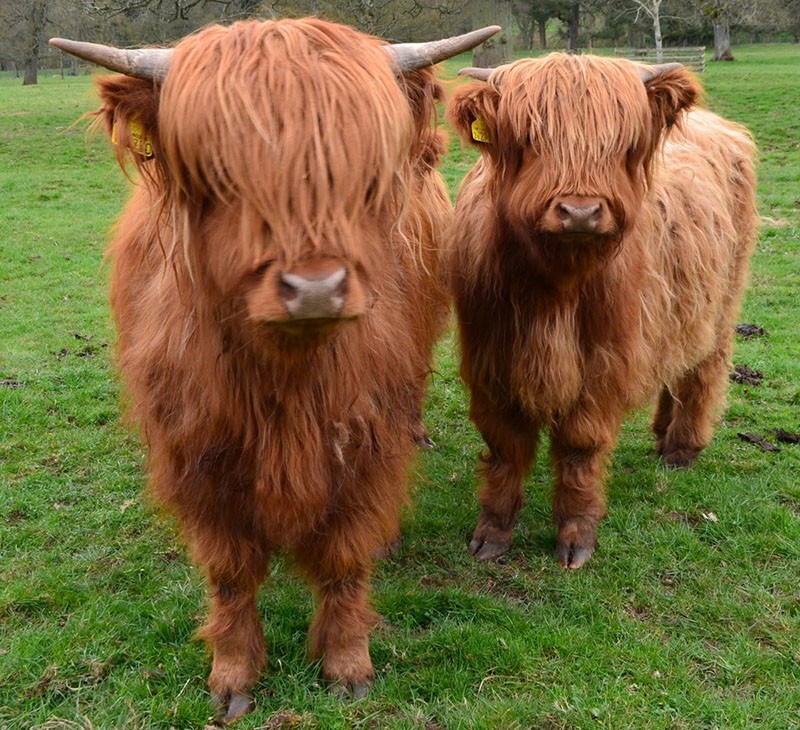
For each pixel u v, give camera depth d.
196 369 2.61
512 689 3.27
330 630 3.25
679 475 5.00
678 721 3.09
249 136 1.98
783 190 13.36
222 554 2.98
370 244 2.22
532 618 3.71
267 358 2.44
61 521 4.44
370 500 3.02
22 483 4.78
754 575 4.03
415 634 3.63
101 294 8.84
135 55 2.21
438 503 4.71
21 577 3.93
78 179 16.19
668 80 3.32
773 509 4.54
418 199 3.71
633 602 3.85
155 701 3.14
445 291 4.21
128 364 3.05
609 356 3.79
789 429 5.62
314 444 2.69
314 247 2.01
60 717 3.07
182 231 2.29
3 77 58.97
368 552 3.12
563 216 3.07
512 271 3.62
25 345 7.19
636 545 4.28
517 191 3.31
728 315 5.13
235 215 2.10
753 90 25.80
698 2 25.62
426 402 5.95
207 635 3.19
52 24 36.03
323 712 3.09
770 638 3.58
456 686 3.26
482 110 3.40
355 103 2.03
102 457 5.16
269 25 2.15
